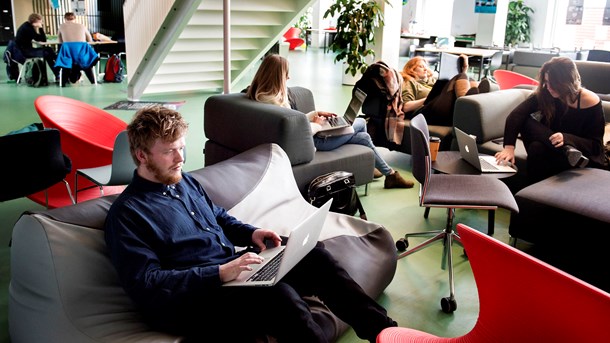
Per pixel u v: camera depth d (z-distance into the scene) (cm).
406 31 1491
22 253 199
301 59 1475
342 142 419
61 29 916
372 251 280
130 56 799
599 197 316
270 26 808
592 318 125
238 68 887
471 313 274
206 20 713
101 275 198
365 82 534
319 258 217
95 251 201
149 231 189
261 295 194
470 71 1235
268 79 384
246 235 229
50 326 192
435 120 531
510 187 425
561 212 314
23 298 202
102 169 362
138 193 195
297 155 356
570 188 331
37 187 301
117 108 758
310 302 233
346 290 211
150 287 177
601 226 298
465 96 477
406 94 573
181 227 198
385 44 920
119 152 318
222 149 391
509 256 138
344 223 299
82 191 395
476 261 151
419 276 311
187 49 770
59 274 191
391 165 532
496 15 1158
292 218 291
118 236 183
